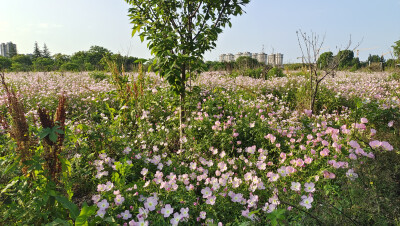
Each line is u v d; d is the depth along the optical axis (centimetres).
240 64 1781
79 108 653
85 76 1412
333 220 217
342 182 274
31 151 233
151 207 246
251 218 236
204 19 425
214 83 983
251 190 288
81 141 355
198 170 332
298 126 460
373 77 1382
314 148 365
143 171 310
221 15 431
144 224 225
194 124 455
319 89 783
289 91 904
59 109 250
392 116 463
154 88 701
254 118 496
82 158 352
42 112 234
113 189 274
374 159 283
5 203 272
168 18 423
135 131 486
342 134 421
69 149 345
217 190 279
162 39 382
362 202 230
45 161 238
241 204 270
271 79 1240
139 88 604
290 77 1128
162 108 598
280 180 304
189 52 415
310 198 242
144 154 374
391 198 238
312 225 219
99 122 582
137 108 548
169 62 388
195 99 565
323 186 295
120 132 421
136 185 279
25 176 236
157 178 296
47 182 231
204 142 416
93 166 332
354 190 244
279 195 273
